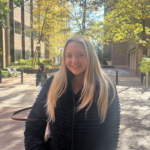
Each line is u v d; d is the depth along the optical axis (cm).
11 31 2667
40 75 713
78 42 110
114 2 1416
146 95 856
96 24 1529
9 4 2588
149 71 1205
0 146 355
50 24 2119
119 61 3934
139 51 2509
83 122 105
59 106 109
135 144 362
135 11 1320
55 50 2691
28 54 3195
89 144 106
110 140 107
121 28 1579
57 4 1609
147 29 1648
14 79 1571
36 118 116
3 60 2462
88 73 109
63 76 113
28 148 113
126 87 1101
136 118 520
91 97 105
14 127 451
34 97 814
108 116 110
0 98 792
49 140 116
